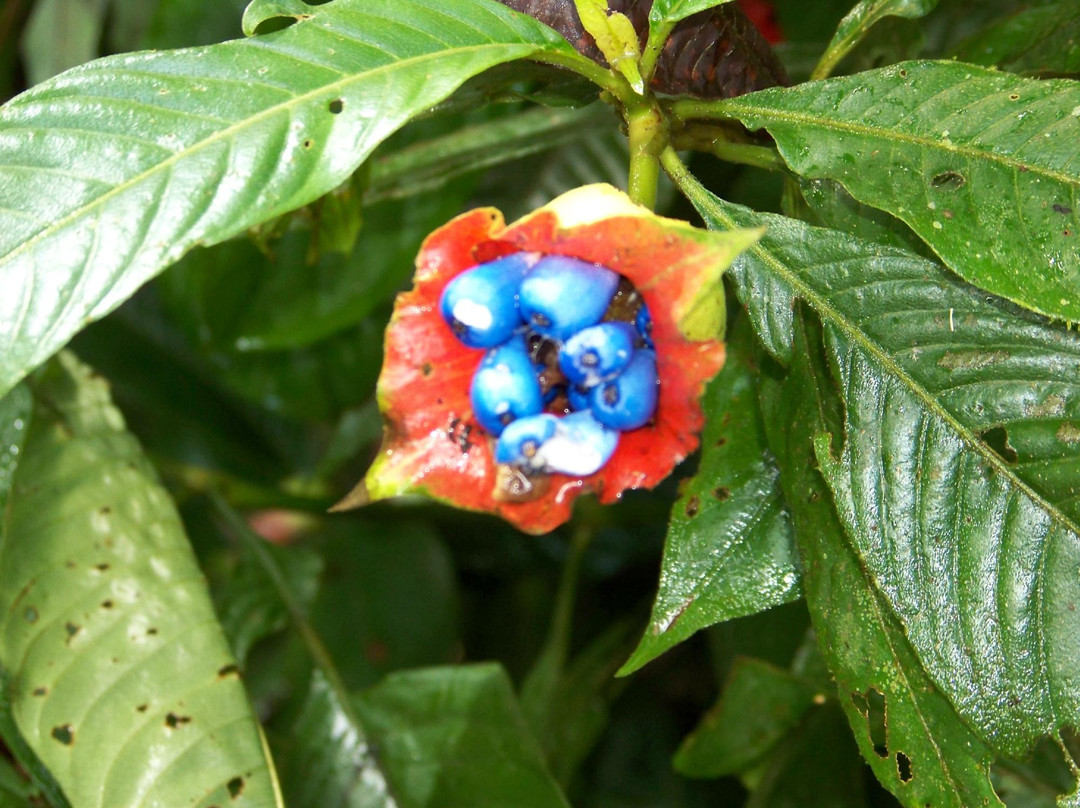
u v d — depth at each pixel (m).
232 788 0.23
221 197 0.18
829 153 0.20
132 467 0.27
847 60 0.28
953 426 0.19
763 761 0.28
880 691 0.19
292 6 0.19
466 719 0.28
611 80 0.20
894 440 0.19
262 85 0.18
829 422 0.20
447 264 0.18
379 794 0.28
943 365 0.19
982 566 0.19
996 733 0.19
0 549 0.26
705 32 0.21
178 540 0.26
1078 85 0.19
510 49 0.19
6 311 0.17
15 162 0.18
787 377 0.20
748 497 0.21
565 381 0.18
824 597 0.20
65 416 0.28
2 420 0.27
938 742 0.19
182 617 0.25
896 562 0.19
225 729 0.24
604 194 0.17
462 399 0.18
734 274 0.20
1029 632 0.19
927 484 0.19
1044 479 0.19
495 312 0.17
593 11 0.20
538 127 0.28
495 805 0.27
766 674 0.27
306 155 0.18
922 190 0.19
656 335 0.17
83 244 0.17
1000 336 0.19
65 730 0.24
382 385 0.18
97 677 0.25
